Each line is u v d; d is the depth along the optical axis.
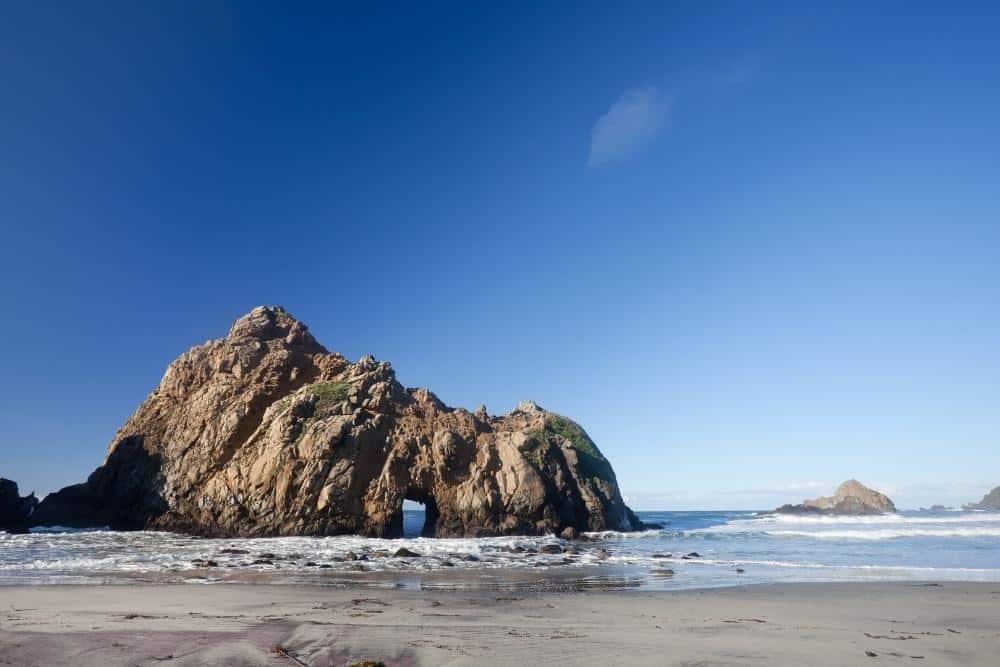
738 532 62.25
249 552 37.53
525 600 19.98
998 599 20.56
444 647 12.15
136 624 14.44
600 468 65.81
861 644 13.24
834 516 105.19
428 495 56.19
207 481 55.91
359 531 51.16
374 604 18.62
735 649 12.41
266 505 51.81
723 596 21.30
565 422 71.75
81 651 11.46
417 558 35.97
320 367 66.12
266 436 56.28
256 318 71.12
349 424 54.84
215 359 66.12
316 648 11.98
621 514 64.38
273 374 63.97
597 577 27.88
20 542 43.50
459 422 60.69
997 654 12.45
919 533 58.59
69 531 55.56
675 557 38.03
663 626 15.20
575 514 58.62
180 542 45.06
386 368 64.38
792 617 16.92
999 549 43.56
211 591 21.14
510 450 58.06
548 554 39.38
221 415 59.81
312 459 52.56
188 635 13.09
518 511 54.47
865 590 22.89
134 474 60.59
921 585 24.39
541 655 11.57
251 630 13.82
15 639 12.35
